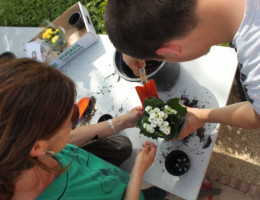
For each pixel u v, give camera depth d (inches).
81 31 54.0
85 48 54.2
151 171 42.1
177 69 41.9
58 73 20.9
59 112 20.2
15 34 63.9
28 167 21.5
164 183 40.9
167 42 23.8
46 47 53.5
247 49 23.1
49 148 23.6
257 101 25.6
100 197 30.1
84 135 42.0
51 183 26.1
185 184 39.8
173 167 41.4
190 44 24.4
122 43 25.4
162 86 43.3
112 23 24.1
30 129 18.7
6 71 18.5
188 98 43.5
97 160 37.1
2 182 21.0
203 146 40.6
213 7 21.4
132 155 44.3
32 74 18.7
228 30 23.5
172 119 35.4
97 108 49.3
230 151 62.1
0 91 17.7
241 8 21.9
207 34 23.5
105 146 39.0
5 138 18.5
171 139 38.9
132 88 47.7
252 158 60.1
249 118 31.6
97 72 51.8
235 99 62.7
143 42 24.1
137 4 21.5
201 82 43.2
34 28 62.7
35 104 18.4
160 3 20.7
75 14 54.5
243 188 58.4
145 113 37.2
